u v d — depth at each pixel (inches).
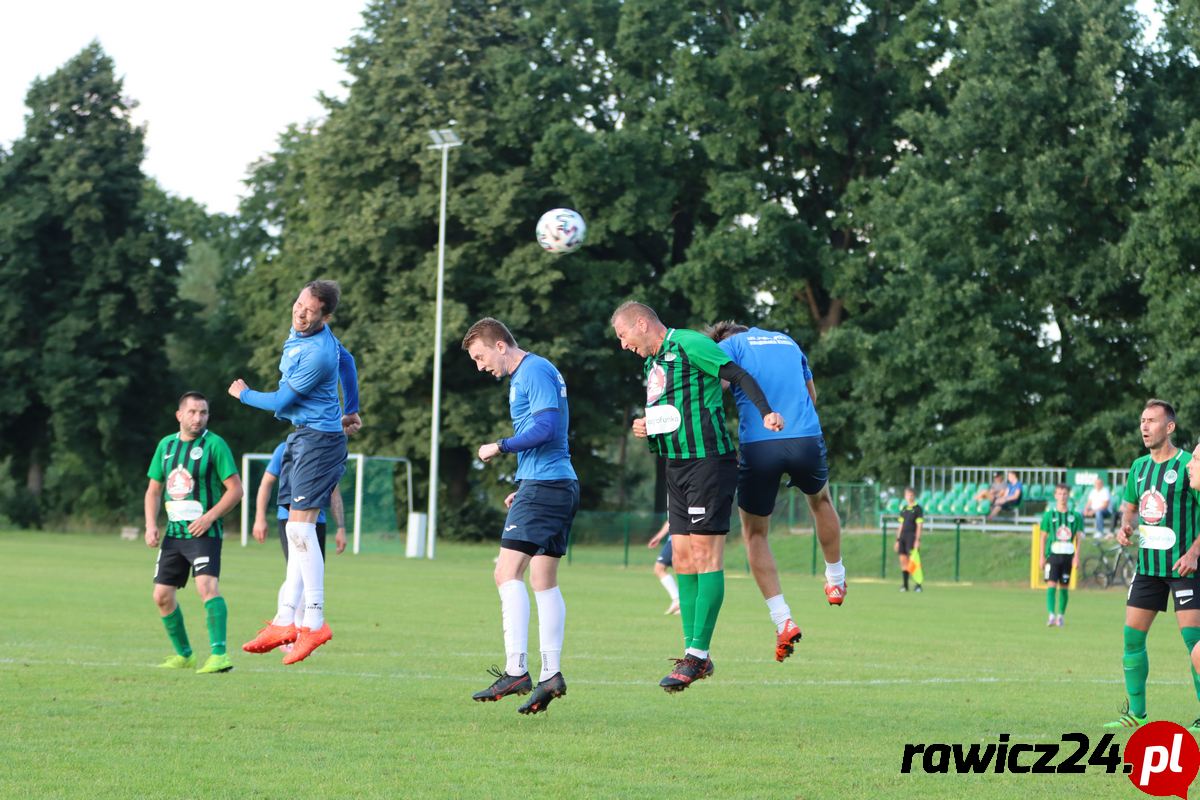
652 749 451.2
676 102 2883.9
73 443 3348.9
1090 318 2711.6
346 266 3011.8
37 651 716.7
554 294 2965.1
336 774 395.5
